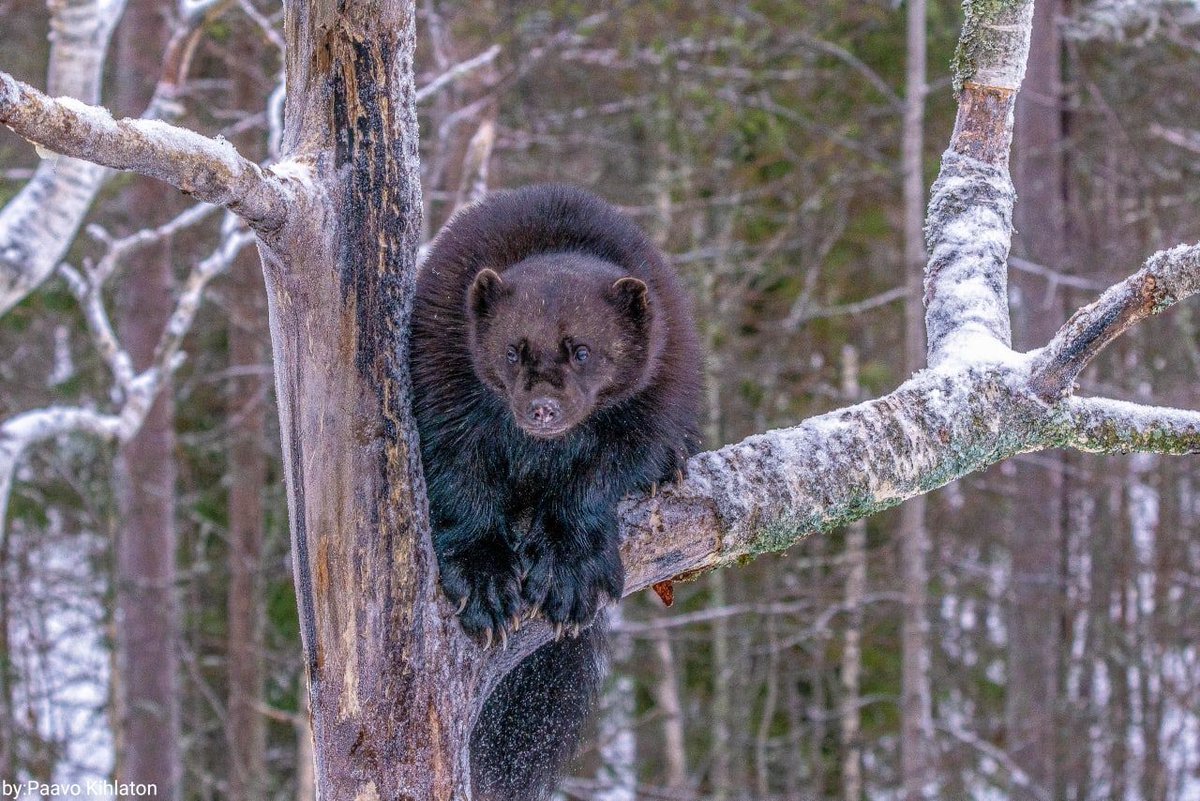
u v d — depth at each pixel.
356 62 3.44
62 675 22.03
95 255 16.64
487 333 4.16
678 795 17.53
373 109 3.47
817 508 4.14
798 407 20.14
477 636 3.76
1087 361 4.23
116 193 15.86
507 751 4.40
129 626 16.23
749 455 4.18
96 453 20.56
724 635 18.25
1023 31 4.79
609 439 4.19
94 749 21.80
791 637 18.52
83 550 22.64
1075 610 20.12
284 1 3.52
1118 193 21.31
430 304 4.20
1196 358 19.58
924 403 4.27
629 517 4.16
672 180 17.98
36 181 9.09
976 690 21.69
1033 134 17.45
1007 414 4.30
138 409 10.10
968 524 21.31
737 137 17.92
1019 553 18.12
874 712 21.69
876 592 19.45
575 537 4.07
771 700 18.69
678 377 4.48
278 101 9.81
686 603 20.55
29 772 20.67
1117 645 20.80
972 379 4.32
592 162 19.39
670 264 4.99
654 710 20.08
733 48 17.53
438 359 4.05
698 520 4.11
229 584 20.47
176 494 20.31
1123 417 4.33
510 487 4.29
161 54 15.11
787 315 20.88
